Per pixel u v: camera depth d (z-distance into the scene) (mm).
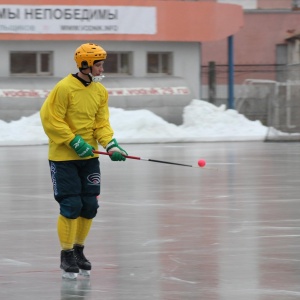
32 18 58875
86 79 15469
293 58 91938
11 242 19016
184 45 64562
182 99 61562
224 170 34625
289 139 52938
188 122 58000
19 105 56594
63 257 15359
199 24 63875
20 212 23500
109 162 38719
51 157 15352
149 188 28797
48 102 15289
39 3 58969
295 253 17672
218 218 22344
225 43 93812
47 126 15234
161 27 62594
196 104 59281
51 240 19266
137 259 17062
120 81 60844
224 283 14898
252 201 25531
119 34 61188
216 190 28203
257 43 94062
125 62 63469
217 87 89125
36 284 14875
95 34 60469
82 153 15070
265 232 20219
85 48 15312
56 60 60719
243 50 93812
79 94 15375
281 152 43906
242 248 18234
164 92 61188
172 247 18359
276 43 94375
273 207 24312
